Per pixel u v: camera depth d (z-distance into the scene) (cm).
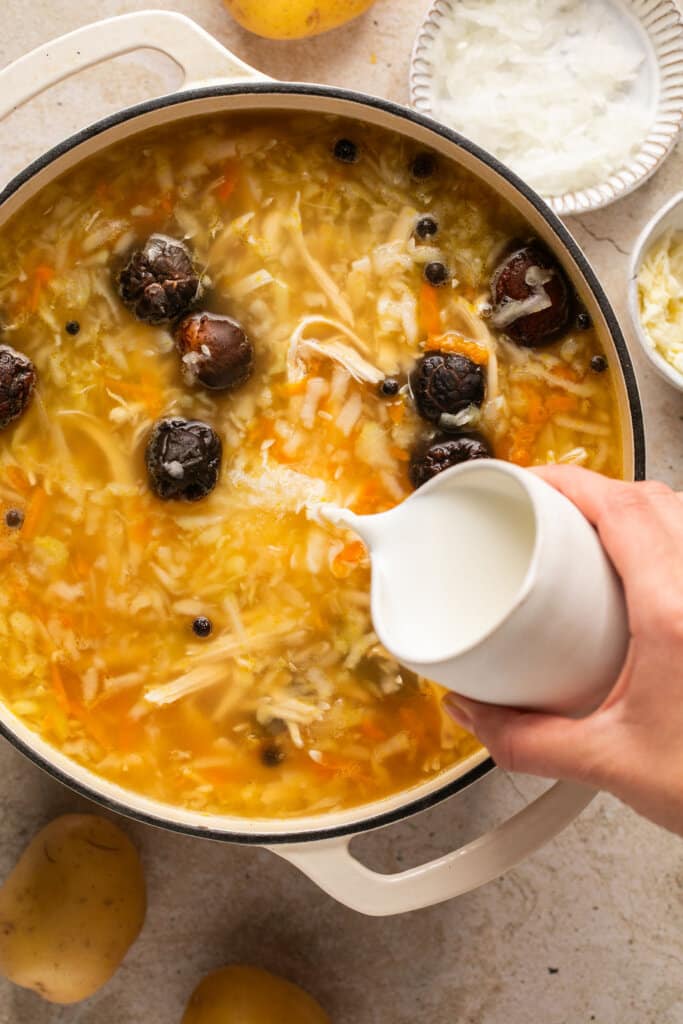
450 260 79
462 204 79
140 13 76
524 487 66
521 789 89
